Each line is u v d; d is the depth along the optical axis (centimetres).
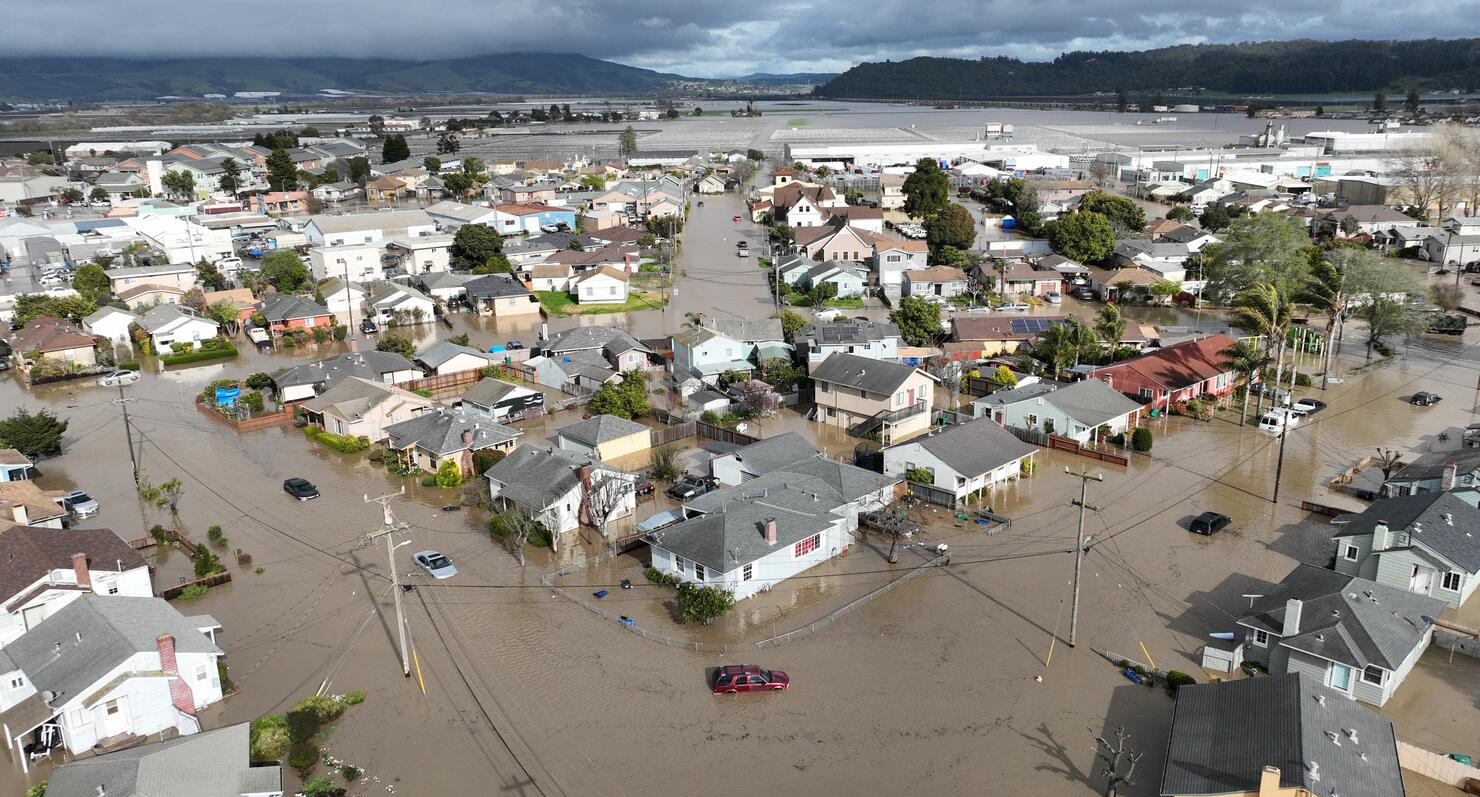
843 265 11969
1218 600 4691
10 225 14575
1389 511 4862
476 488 5988
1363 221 14425
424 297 10862
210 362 9500
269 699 4034
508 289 11200
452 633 4506
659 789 3453
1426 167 16638
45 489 6250
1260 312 7569
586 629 4531
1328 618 3972
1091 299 11431
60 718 3625
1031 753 3612
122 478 6469
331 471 6575
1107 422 6869
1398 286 9000
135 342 9988
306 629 4566
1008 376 7906
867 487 5575
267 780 3234
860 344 8269
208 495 6178
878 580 4947
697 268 13350
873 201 18600
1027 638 4394
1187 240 13350
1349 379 8312
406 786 3484
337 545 5444
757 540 4791
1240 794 3041
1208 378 7694
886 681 4084
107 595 4288
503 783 3497
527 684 4103
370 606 4766
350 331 10400
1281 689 3428
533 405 7512
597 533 5538
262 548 5422
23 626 4256
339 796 3425
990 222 16262
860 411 7062
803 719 3841
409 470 6475
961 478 5844
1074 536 5412
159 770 3128
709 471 6259
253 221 16538
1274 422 7031
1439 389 7994
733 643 4394
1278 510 5706
